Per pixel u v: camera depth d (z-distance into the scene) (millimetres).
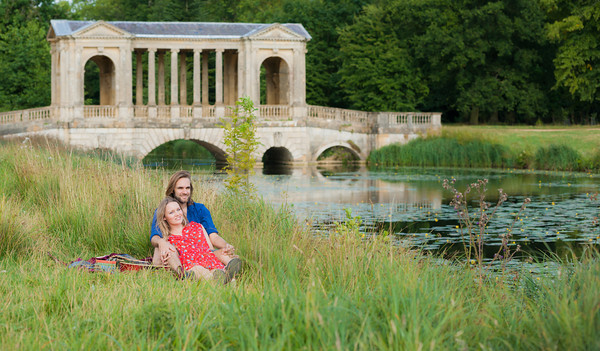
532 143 51125
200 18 89250
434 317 6809
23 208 15328
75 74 53906
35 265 10695
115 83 56406
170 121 56156
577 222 22797
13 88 65812
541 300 9258
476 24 65312
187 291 8750
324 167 55438
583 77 60500
